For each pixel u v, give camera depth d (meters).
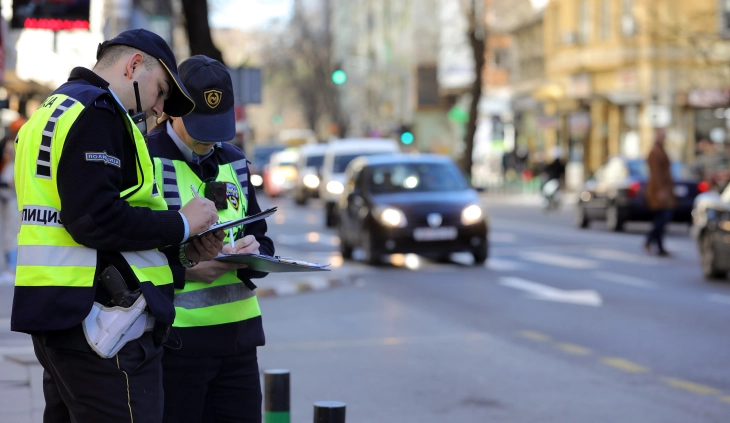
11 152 19.62
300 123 158.62
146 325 4.79
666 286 19.61
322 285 19.69
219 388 5.85
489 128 87.19
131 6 28.34
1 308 15.52
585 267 22.97
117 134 4.64
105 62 4.89
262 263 5.50
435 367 12.09
